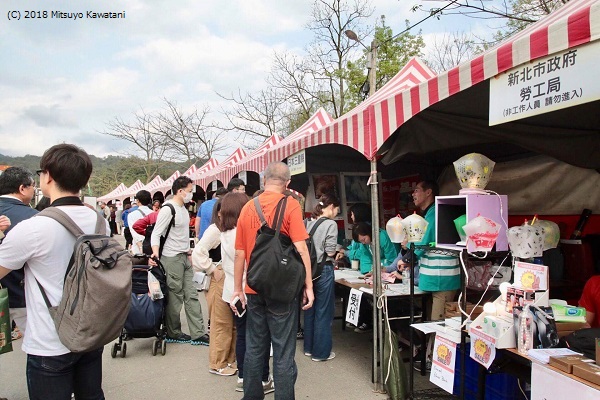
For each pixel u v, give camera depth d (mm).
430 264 3830
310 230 4527
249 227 3209
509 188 5656
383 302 3785
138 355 4871
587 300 2986
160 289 4793
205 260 4203
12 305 3068
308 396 3738
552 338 2426
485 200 3107
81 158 2176
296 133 7348
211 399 3727
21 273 3059
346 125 4066
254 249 2926
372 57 14516
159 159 32906
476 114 3957
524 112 2203
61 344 2018
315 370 4352
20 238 1940
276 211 3041
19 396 3824
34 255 1976
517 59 2215
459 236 3453
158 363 4609
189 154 27766
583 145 4148
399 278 4559
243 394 3529
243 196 3961
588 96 1872
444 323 3451
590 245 4230
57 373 2033
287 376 3035
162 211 4988
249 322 3188
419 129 4164
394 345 3691
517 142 4047
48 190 2180
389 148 4133
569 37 1926
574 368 2047
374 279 3855
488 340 2627
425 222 3801
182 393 3854
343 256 6234
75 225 2111
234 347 4398
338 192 7156
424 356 4191
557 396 2117
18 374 4344
